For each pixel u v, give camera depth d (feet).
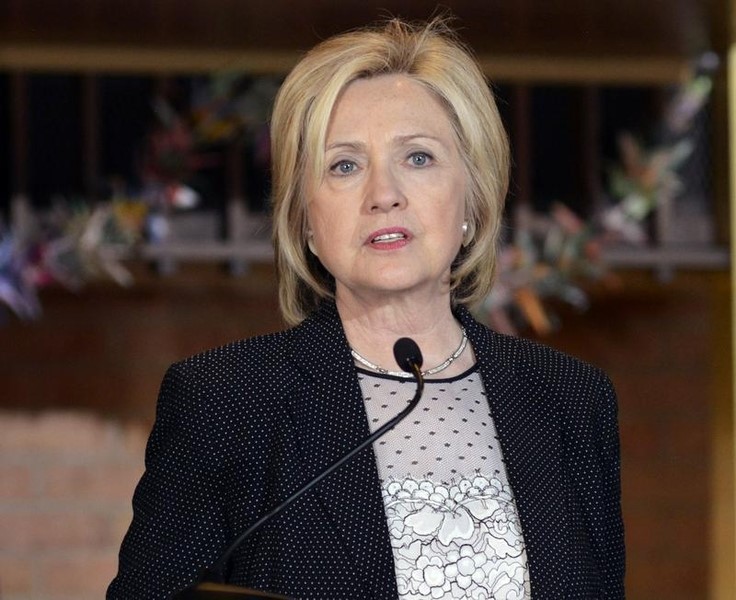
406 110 25.17
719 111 48.37
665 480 52.85
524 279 47.60
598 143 49.37
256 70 46.83
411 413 25.17
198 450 24.68
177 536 24.54
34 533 50.88
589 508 26.20
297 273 27.04
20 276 46.16
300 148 25.73
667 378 52.90
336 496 24.04
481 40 46.34
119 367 51.29
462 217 25.79
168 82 48.06
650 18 43.96
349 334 26.12
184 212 48.01
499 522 24.34
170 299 51.39
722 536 50.31
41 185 47.85
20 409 50.90
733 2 42.34
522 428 25.64
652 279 49.26
